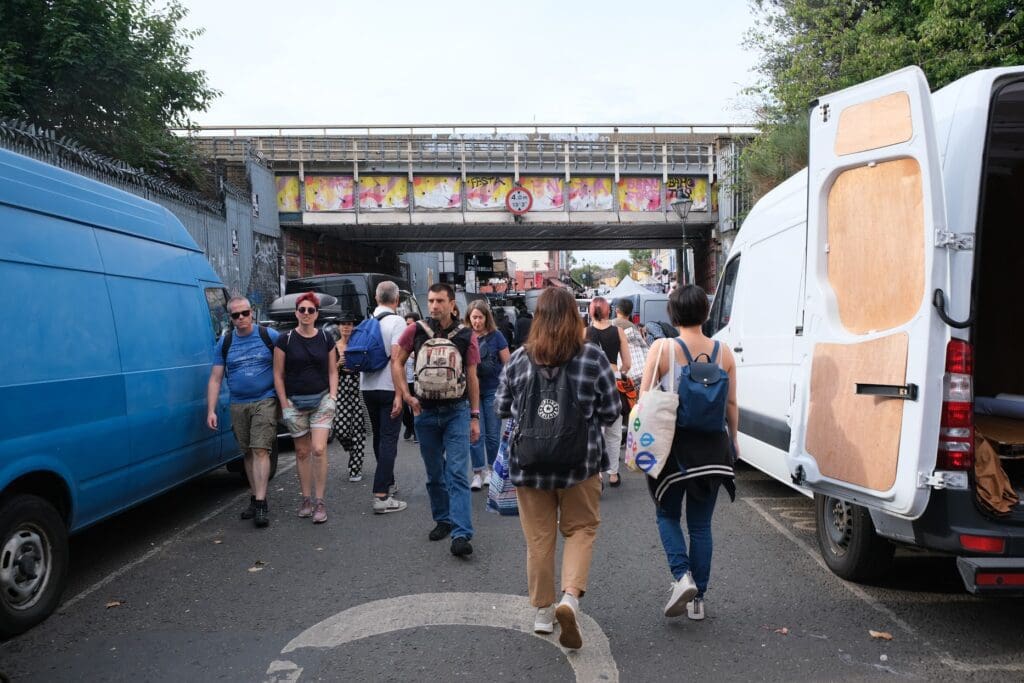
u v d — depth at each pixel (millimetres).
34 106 13492
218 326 6957
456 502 5230
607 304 7449
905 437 3646
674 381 3941
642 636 3875
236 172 22750
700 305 3936
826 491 4227
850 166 4082
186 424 6090
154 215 6199
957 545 3539
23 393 4125
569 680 3424
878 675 3420
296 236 27328
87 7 13695
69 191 4938
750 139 25203
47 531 4266
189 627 4113
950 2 13594
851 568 4465
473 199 26828
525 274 90562
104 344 4965
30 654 3801
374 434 6555
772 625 3984
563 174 26938
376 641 3877
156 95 15555
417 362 5211
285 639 3932
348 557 5270
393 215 26641
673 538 3949
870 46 15180
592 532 3779
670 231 29781
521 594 4496
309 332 6234
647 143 26969
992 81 3631
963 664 3521
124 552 5535
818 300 4297
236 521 6336
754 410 6383
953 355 3541
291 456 9609
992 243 5953
